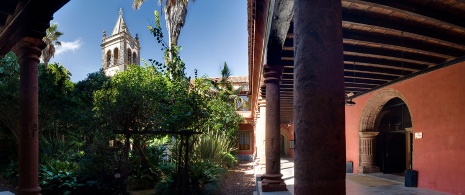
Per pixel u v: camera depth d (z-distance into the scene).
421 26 5.99
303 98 2.04
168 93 10.98
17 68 13.30
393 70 9.54
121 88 10.25
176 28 19.08
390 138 13.45
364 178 11.88
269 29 5.37
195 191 9.50
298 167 2.05
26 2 4.37
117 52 40.22
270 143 7.48
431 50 7.10
